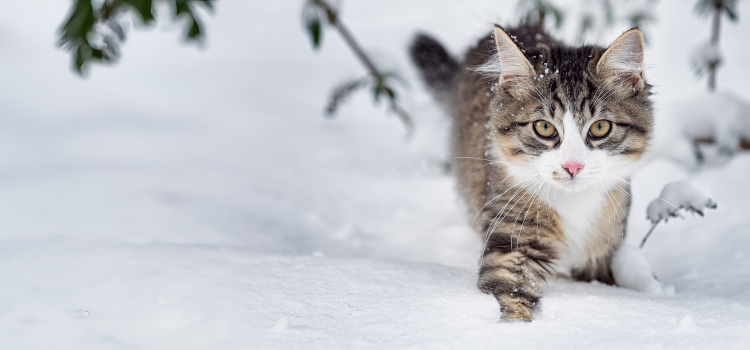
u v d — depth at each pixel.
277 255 3.16
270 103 7.66
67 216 3.96
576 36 6.08
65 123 6.73
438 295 2.69
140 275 2.75
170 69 8.52
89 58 4.55
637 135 3.08
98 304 2.45
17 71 7.85
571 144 2.92
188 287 2.64
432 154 5.82
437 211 4.68
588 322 2.33
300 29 9.62
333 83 8.05
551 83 3.04
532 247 3.13
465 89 4.25
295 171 5.57
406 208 4.77
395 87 6.74
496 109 3.25
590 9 6.30
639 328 2.23
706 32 7.71
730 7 5.60
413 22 8.85
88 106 7.27
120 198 4.36
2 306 2.39
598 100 2.99
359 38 8.54
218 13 10.12
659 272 3.51
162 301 2.50
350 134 6.78
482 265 3.06
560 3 6.93
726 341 2.07
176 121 7.00
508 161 3.18
